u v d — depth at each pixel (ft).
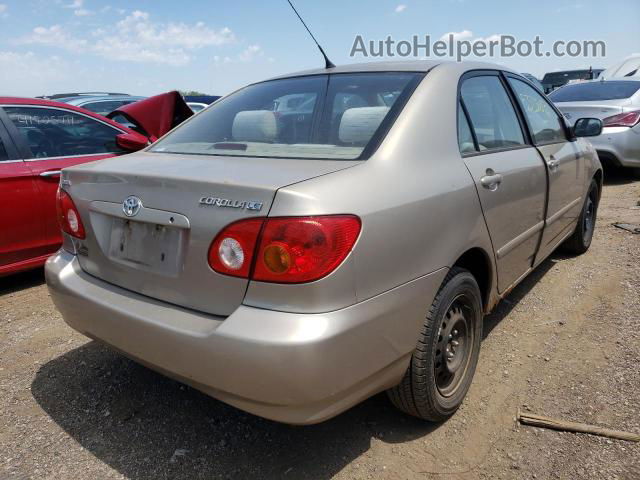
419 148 7.35
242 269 5.88
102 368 9.91
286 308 5.72
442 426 8.11
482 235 8.28
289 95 9.00
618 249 16.15
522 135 10.77
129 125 23.85
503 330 11.17
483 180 8.27
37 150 14.05
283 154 7.36
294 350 5.54
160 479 7.09
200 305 6.35
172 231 6.57
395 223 6.43
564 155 12.28
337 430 8.05
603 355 9.87
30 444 7.79
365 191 6.24
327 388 5.81
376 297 6.22
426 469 7.22
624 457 7.23
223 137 8.62
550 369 9.54
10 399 8.91
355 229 5.93
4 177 13.05
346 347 5.85
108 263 7.48
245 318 5.80
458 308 8.14
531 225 10.51
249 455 7.55
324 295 5.71
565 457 7.32
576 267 14.76
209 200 6.15
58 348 10.69
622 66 36.09
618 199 23.27
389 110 7.62
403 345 6.78
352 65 9.58
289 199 5.70
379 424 8.19
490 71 10.27
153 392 9.13
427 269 6.99
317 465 7.32
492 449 7.57
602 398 8.55
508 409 8.45
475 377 9.39
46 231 14.02
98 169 7.73
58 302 8.11
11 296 13.57
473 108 9.02
